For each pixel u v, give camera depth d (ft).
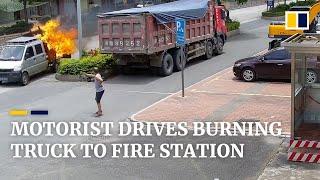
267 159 42.32
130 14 75.15
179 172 40.01
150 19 75.15
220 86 70.69
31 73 80.79
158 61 79.15
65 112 59.98
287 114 55.01
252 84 71.67
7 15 150.82
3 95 71.72
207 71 82.58
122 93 69.00
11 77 77.10
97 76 57.36
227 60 92.43
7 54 79.61
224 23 101.81
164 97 65.62
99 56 82.23
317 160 40.78
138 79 78.79
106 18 76.95
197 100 62.85
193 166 41.27
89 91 71.46
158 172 40.11
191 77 78.33
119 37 76.59
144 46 75.15
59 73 80.38
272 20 159.94
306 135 43.57
